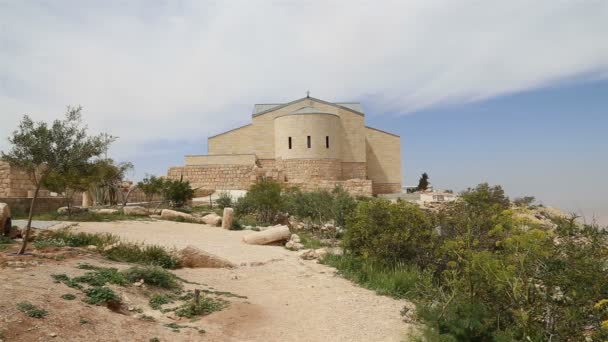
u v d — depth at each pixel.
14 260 10.84
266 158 65.56
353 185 54.66
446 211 16.33
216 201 42.22
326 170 59.94
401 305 11.42
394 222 14.83
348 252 16.48
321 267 15.76
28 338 6.54
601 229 9.56
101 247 14.45
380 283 13.12
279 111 66.12
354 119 66.00
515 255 9.35
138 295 10.03
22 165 12.42
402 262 14.58
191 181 56.75
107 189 39.12
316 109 64.31
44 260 11.29
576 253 8.88
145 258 13.92
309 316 10.25
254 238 20.72
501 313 9.38
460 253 11.29
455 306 9.21
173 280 11.73
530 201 26.77
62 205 29.94
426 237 14.64
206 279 13.19
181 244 18.30
